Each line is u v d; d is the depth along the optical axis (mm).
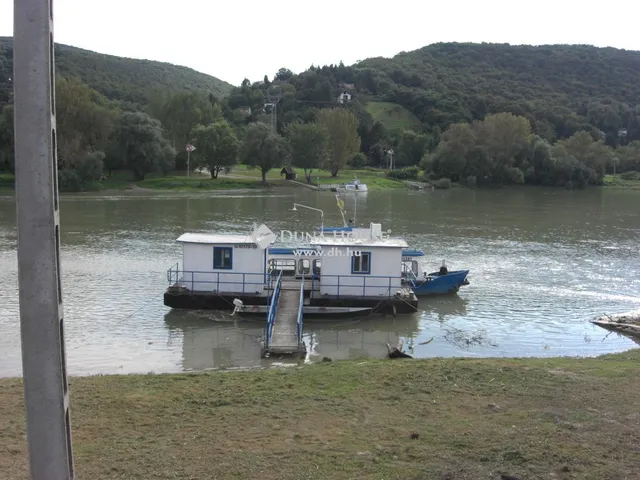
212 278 30672
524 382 16891
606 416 14203
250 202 94875
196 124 141250
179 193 107000
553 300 36125
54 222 6145
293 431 13312
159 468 11344
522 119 151000
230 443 12602
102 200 90750
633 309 34406
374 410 14703
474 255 51375
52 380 6270
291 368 18984
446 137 154500
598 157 155750
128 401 15250
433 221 75500
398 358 23312
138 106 188250
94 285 36500
